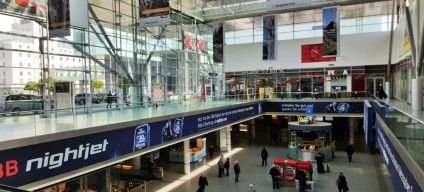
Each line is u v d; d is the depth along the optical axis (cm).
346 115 2977
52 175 962
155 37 2850
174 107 2158
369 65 3550
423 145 599
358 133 4059
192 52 3244
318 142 2633
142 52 2692
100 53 2273
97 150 1126
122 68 2484
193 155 2527
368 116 1719
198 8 3553
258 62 4050
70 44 1997
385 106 1332
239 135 3975
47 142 946
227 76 4244
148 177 2055
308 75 3812
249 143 3409
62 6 1431
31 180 898
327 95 3111
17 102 1616
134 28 2627
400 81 2930
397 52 2988
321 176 2109
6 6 1561
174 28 3127
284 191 1803
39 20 1748
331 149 2595
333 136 3897
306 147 2622
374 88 3544
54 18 1451
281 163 1927
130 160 2291
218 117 2138
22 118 1496
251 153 2875
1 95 1562
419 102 1591
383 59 3466
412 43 1955
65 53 1958
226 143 2958
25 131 1008
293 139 2700
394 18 3484
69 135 1012
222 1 3388
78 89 2056
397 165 891
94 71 2217
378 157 2678
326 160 2541
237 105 2495
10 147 840
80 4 1530
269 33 2617
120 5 2506
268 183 1959
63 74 1947
